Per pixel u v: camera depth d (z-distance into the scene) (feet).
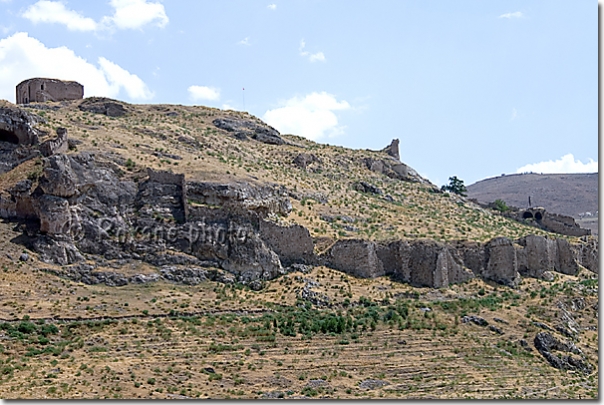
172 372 150.51
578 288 229.25
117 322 173.06
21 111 221.66
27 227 200.64
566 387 163.32
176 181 217.77
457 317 196.75
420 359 171.22
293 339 175.32
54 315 171.73
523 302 213.05
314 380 153.38
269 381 151.02
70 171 204.33
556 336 192.03
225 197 211.20
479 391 152.25
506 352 182.80
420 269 217.15
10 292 177.17
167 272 198.49
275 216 220.64
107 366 149.28
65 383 139.13
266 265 205.05
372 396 144.77
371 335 181.98
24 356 152.56
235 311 186.70
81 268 193.36
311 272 209.77
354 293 203.92
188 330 173.68
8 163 214.07
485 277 226.58
